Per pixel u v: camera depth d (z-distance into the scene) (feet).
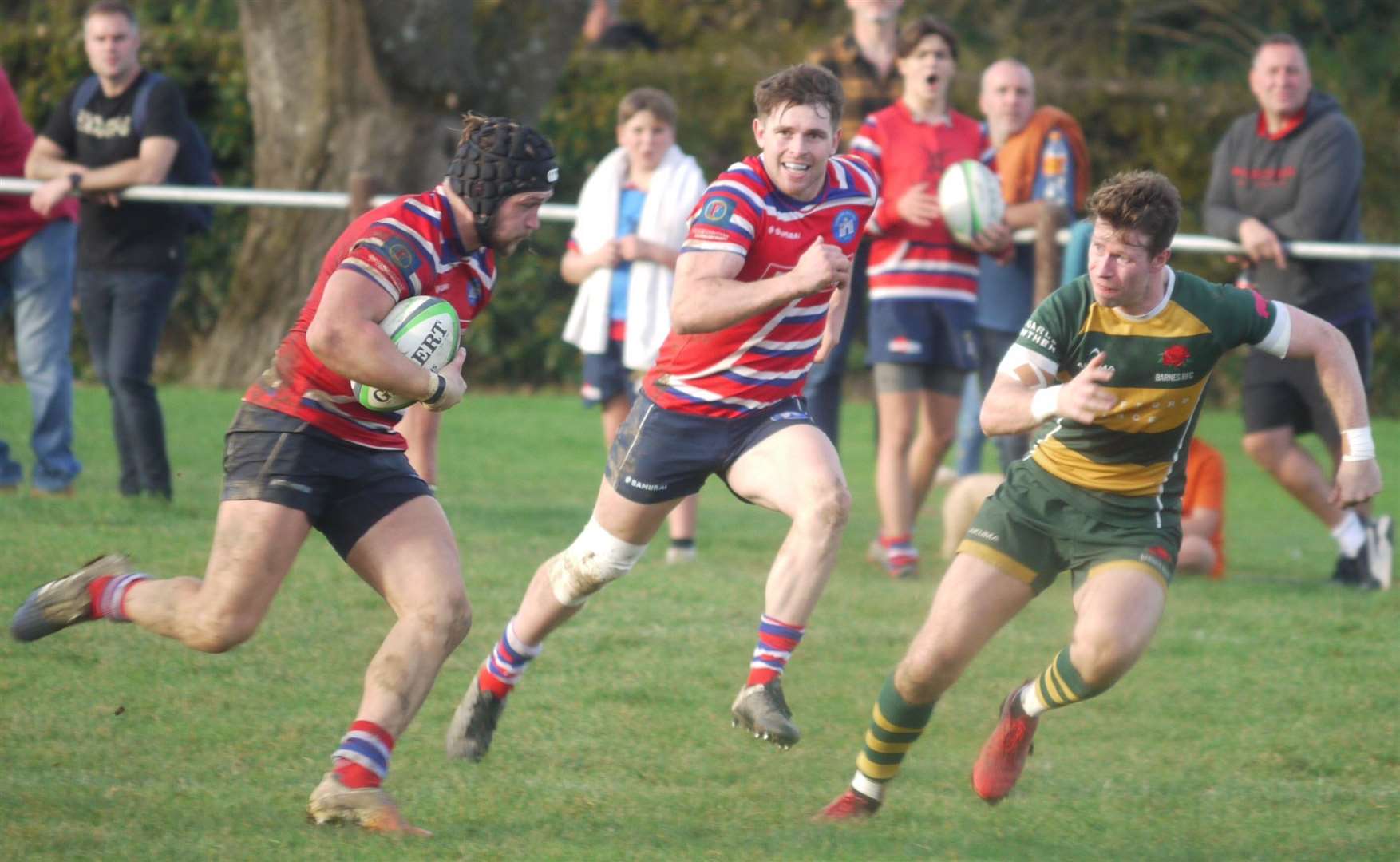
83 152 100.07
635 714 66.28
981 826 53.98
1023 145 104.99
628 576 90.63
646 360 95.61
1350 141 96.68
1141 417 53.01
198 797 52.95
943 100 98.12
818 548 57.47
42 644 70.64
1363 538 97.40
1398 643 81.20
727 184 59.00
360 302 48.57
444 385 49.39
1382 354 189.37
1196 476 101.81
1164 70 251.60
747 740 63.67
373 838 47.88
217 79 184.44
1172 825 54.29
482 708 60.49
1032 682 54.49
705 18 244.63
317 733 61.36
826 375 102.47
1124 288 51.16
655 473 60.70
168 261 100.63
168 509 99.50
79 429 139.64
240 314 174.29
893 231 94.53
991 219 93.45
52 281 100.12
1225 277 186.50
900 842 50.90
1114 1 258.37
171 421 144.05
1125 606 52.01
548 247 188.34
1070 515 54.08
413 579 50.98
